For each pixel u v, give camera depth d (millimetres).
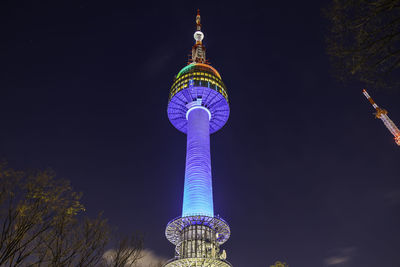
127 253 20641
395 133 101750
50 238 16750
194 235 68375
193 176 78812
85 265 17625
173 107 101875
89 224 19047
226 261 64938
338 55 14266
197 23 126750
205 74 102250
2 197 15891
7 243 15023
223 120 103562
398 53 12969
